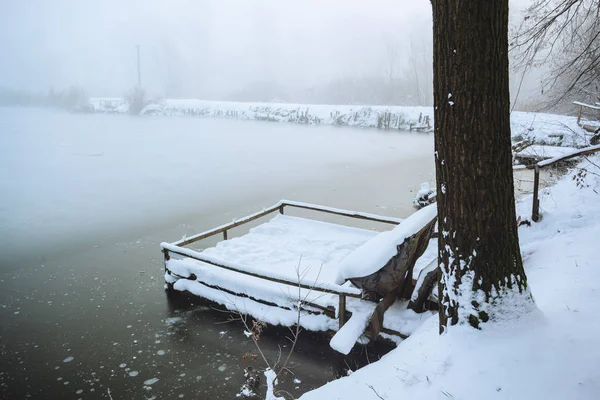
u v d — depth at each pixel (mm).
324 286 5590
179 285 7410
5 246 10680
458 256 3535
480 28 3057
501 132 3271
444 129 3379
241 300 6738
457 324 3623
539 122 19797
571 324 3568
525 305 3547
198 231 11719
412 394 3387
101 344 6211
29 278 8742
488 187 3318
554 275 4957
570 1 8008
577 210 8039
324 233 9477
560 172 12633
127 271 8977
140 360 5777
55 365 5758
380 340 5562
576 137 16406
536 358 3232
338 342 4871
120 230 11859
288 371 5391
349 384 4008
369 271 4848
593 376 2994
